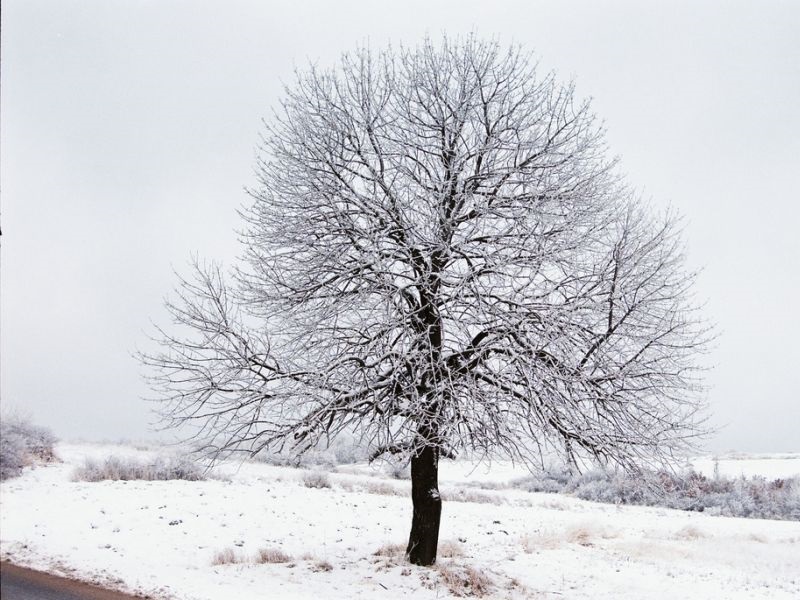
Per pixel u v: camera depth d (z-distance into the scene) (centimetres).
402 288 1112
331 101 1264
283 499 1945
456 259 1164
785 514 2397
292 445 1124
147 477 2145
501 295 1109
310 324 1130
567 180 1212
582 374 1058
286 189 1231
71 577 897
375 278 1113
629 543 1658
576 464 1144
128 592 855
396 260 1175
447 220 1099
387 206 1173
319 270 1179
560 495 3019
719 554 1555
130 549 1159
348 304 1117
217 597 886
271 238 1223
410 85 1281
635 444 1083
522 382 1038
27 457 2114
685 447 1096
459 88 1256
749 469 3325
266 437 1130
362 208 1173
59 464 2273
